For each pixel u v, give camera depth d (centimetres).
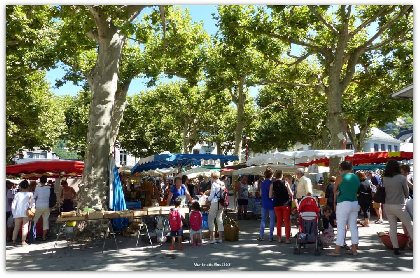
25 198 1059
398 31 1781
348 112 2234
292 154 1330
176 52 1936
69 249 977
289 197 1029
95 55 2266
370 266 727
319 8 1716
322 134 3316
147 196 1781
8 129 3014
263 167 1772
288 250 906
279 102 3300
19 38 1639
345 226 827
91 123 1229
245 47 1833
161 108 4297
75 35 1405
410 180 1178
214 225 1043
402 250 868
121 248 977
